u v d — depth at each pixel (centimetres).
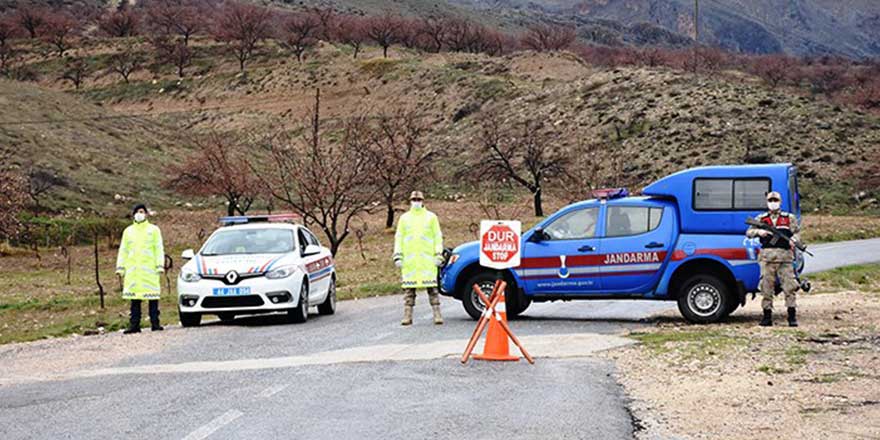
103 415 870
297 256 1722
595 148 7506
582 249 1568
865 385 964
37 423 843
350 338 1427
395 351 1262
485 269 1625
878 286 2198
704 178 1537
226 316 1822
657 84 9712
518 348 1245
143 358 1266
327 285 1858
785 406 877
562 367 1114
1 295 2891
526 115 9869
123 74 15150
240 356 1256
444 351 1255
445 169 8575
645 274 1540
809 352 1179
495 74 13462
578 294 1575
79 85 15300
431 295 1591
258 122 12175
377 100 12450
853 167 7450
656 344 1273
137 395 970
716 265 1528
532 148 6819
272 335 1493
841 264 2917
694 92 9181
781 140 8006
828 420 817
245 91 13725
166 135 9200
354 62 14138
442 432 784
